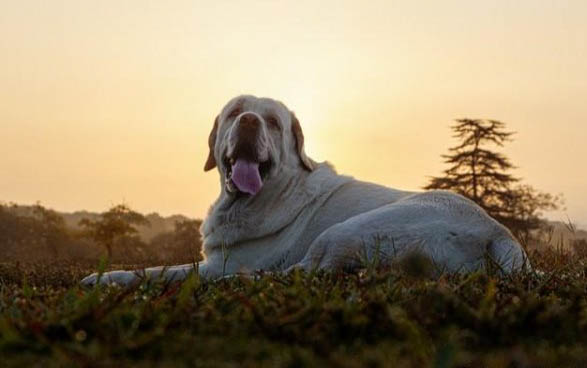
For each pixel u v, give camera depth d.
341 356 1.09
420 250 2.12
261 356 1.08
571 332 1.29
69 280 2.32
